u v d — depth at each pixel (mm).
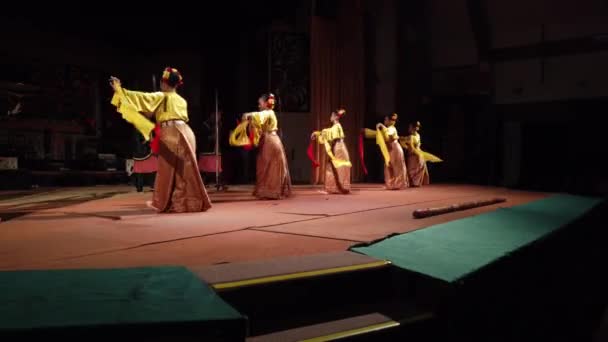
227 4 12492
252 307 2289
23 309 1773
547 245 4562
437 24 14625
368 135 10195
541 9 13016
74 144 11961
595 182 12930
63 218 4742
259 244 3342
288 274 2439
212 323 1769
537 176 14008
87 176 11211
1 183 9383
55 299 1902
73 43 11898
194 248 3172
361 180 13977
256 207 5961
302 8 13469
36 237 3559
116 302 1894
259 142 7207
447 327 2758
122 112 4914
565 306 5789
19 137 10922
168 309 1842
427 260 3088
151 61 13195
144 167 8461
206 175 11023
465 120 15086
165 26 12141
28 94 11000
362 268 2771
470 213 5508
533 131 14109
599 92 12602
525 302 4324
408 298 2887
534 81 13570
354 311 2609
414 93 14742
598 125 12914
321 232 3906
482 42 14094
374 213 5363
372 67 14438
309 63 13070
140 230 3951
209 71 13172
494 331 3465
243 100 13422
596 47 12516
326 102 13227
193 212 5266
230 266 2566
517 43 13688
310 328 2314
